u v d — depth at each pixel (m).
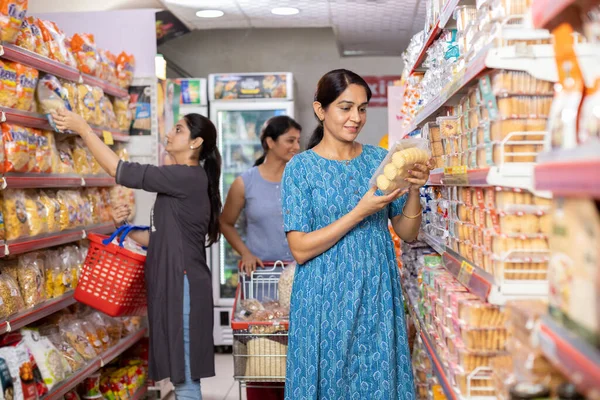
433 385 2.89
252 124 6.97
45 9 6.11
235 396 5.02
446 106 2.66
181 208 3.58
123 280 3.52
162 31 7.27
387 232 2.63
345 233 2.46
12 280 3.08
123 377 4.29
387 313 2.50
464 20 2.19
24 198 3.25
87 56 4.05
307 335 2.49
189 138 3.77
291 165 2.60
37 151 3.34
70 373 3.41
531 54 1.60
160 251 3.56
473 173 1.84
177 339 3.51
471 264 2.02
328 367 2.47
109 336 4.18
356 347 2.48
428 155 2.39
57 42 3.74
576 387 1.08
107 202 4.50
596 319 0.95
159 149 4.98
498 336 1.83
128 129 4.88
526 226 1.68
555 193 1.13
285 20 7.42
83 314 4.14
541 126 1.68
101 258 3.52
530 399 1.22
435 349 2.44
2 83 3.01
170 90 5.43
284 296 3.58
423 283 2.86
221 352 6.60
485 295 1.71
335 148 2.64
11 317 2.97
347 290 2.47
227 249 6.82
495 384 1.64
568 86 1.21
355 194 2.57
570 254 1.07
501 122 1.69
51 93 3.47
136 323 4.68
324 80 2.57
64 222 3.65
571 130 1.14
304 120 8.08
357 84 2.53
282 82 6.74
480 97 1.90
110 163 3.50
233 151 6.98
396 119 5.50
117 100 4.73
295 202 2.55
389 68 9.44
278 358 3.28
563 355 1.02
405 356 2.56
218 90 6.77
